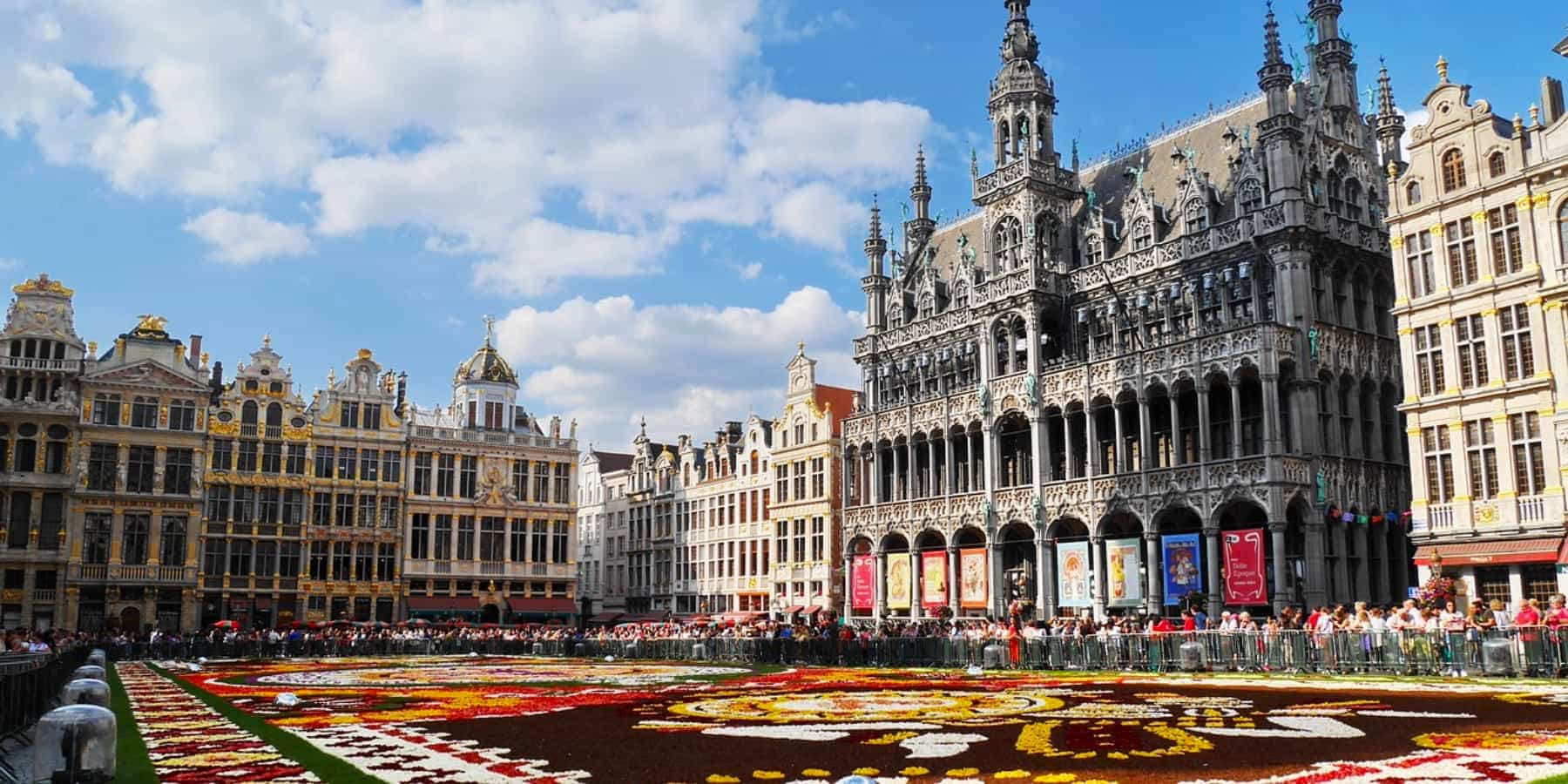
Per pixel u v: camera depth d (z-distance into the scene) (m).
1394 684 26.28
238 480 83.25
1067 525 58.44
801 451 83.12
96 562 78.50
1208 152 59.22
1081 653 36.50
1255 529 47.81
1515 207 42.19
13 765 15.52
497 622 89.69
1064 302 60.16
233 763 15.27
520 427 103.31
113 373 80.12
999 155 62.53
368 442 87.94
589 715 21.53
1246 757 14.48
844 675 34.59
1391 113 58.81
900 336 70.06
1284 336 49.03
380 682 33.41
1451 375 43.59
